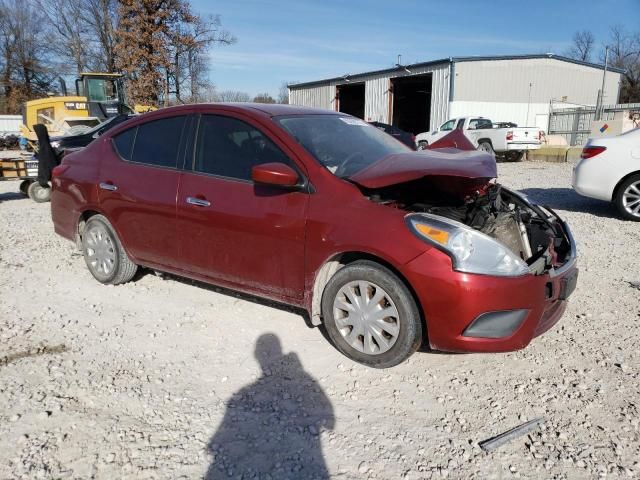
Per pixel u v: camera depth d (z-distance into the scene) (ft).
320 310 11.59
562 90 90.84
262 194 11.77
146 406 9.53
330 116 14.06
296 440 8.68
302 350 11.68
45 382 10.26
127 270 15.25
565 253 12.24
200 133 13.28
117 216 14.60
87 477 7.75
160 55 117.60
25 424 8.91
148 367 10.95
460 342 9.82
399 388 10.23
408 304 10.12
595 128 70.85
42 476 7.73
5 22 145.28
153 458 8.16
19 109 142.82
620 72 96.43
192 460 8.15
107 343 12.00
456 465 8.11
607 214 26.81
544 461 8.20
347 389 10.18
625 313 13.79
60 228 16.66
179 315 13.56
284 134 11.89
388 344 10.48
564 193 34.53
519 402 9.78
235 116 12.76
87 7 139.54
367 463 8.14
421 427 9.05
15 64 149.07
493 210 12.08
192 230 12.94
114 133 15.43
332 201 10.91
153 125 14.42
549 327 10.91
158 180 13.65
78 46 146.10
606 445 8.57
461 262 9.60
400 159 11.44
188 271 13.51
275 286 11.86
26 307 14.07
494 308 9.62
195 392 10.04
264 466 8.05
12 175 32.50
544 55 87.10
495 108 87.30
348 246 10.48
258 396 9.93
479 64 84.89
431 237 9.80
